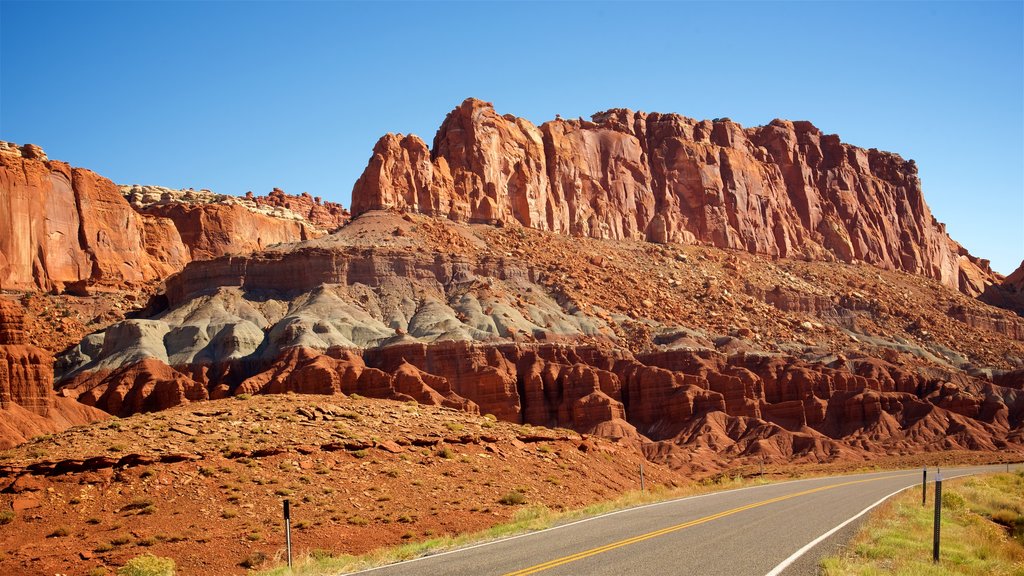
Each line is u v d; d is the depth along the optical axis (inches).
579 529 1280.8
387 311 5590.6
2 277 6924.2
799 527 1261.1
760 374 5590.6
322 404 2055.9
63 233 7539.4
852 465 4175.7
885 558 1042.7
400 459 1777.8
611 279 6747.1
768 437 4886.8
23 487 1417.3
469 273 6082.7
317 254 5831.7
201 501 1461.6
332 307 5423.2
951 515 1622.8
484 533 1337.4
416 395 4478.3
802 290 7588.6
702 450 4714.6
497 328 5442.9
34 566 1242.6
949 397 5423.2
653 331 6013.8
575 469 2041.1
